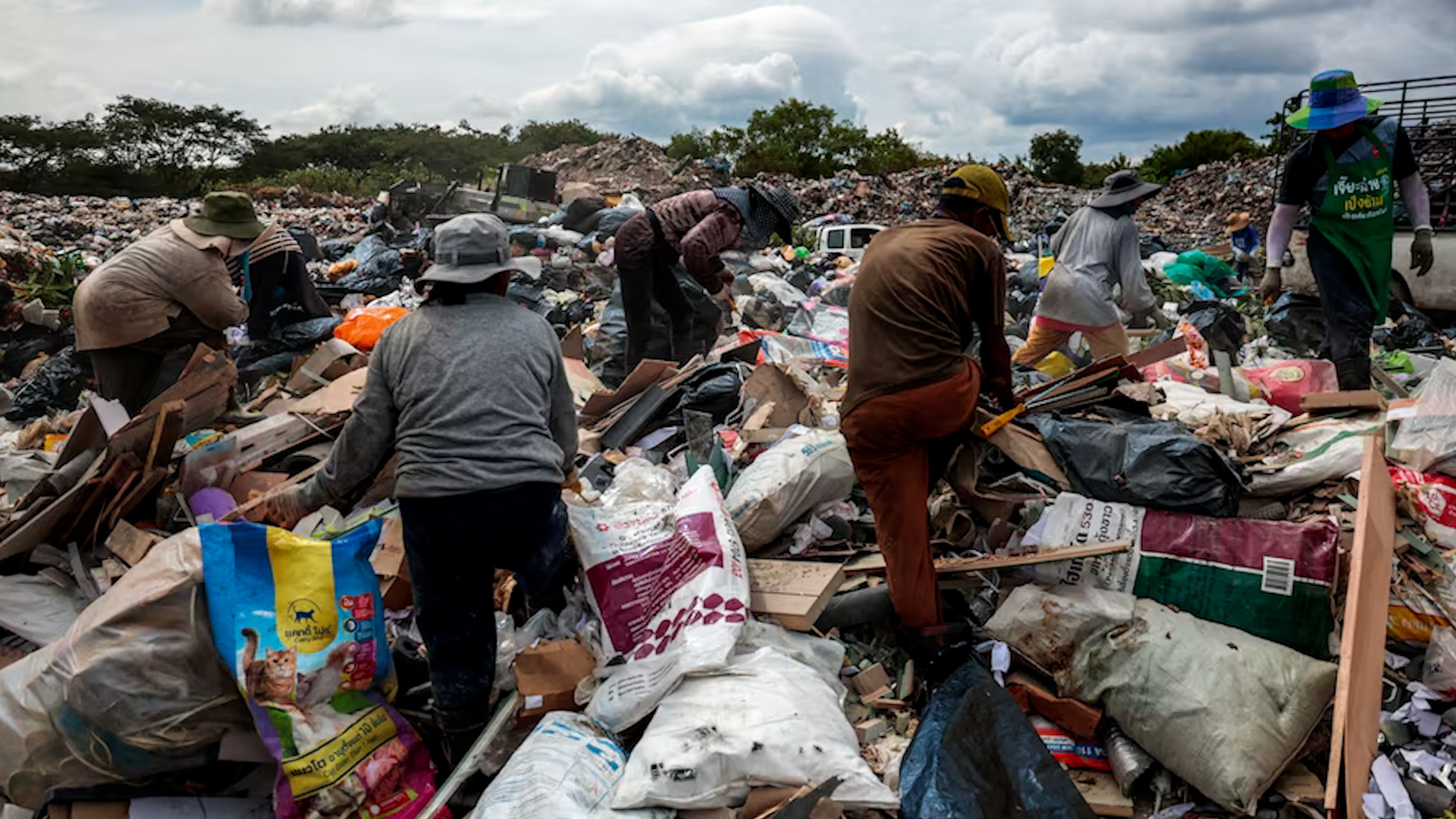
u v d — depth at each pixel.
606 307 7.21
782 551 3.76
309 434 4.57
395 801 2.80
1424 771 2.86
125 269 4.78
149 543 3.56
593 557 3.24
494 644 2.98
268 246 6.11
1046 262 8.33
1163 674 2.99
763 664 2.93
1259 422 4.18
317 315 6.57
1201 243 17.33
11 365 7.52
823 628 3.49
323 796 2.69
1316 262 5.43
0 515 4.32
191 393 4.50
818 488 3.79
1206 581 3.31
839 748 2.68
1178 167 43.00
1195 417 4.30
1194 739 2.86
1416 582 3.32
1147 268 10.20
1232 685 2.92
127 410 5.02
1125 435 3.65
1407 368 6.50
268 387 5.87
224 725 2.78
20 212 17.59
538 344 2.95
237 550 2.75
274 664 2.69
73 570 3.52
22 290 8.41
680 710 2.79
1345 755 2.46
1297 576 3.22
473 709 2.91
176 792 2.83
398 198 13.19
